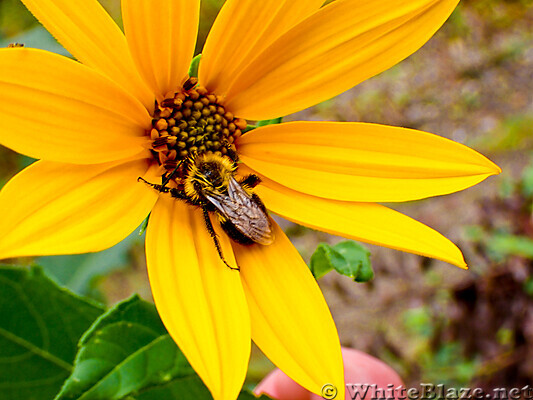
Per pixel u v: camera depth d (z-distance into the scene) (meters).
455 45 0.35
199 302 0.11
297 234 0.28
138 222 0.11
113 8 0.23
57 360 0.13
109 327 0.11
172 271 0.11
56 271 0.17
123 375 0.11
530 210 0.24
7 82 0.10
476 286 0.22
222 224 0.11
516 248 0.22
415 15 0.11
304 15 0.11
